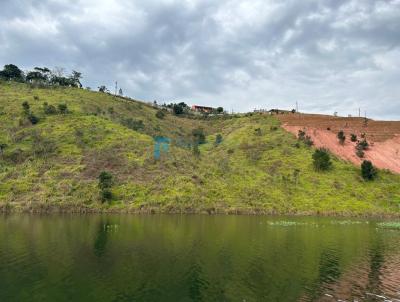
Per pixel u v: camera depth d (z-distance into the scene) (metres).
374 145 140.38
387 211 99.38
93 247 50.31
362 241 60.50
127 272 39.56
